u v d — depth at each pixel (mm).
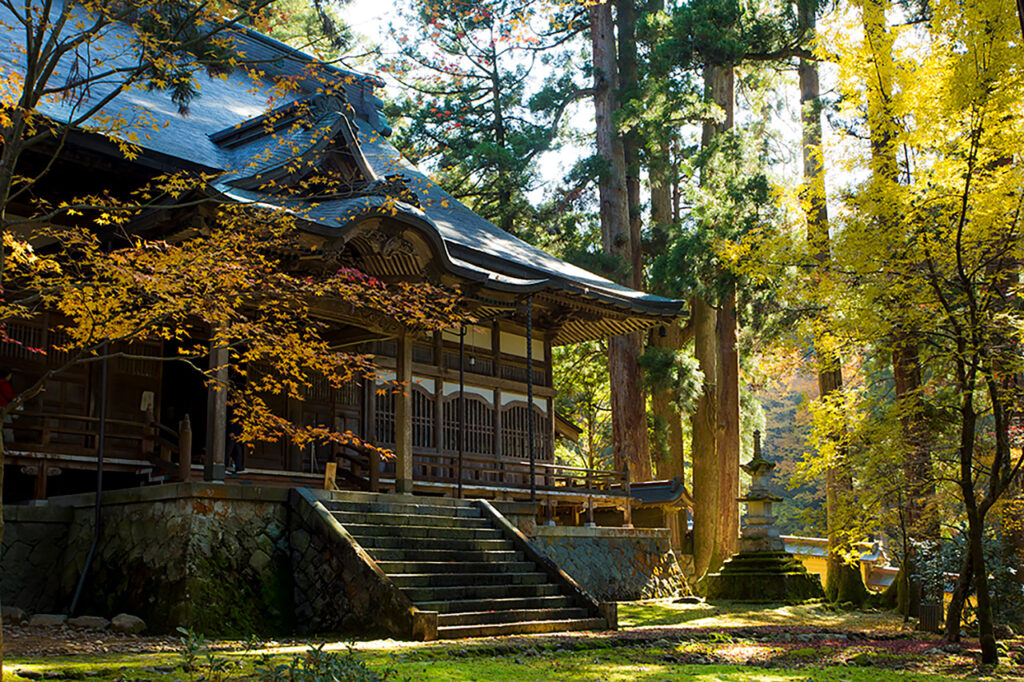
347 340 16125
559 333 24406
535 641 10391
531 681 7391
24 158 13070
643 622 15148
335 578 11602
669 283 25719
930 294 10789
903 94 11062
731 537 26562
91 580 12305
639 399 27969
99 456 12633
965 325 10688
